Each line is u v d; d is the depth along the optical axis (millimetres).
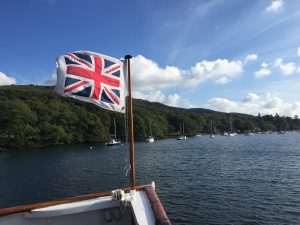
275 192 33688
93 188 39188
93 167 58250
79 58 8742
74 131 136000
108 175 48531
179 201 30516
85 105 158500
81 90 8578
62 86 8461
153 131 170500
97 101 8758
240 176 44656
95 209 8000
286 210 26781
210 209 27438
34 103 136500
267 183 38938
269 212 26297
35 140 122125
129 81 9188
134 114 159750
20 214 7691
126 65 9336
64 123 134500
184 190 35688
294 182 39188
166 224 6723
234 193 33594
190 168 54594
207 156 76062
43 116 129625
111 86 8977
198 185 38594
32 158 77688
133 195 8500
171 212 26703
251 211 26625
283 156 72438
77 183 42625
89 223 8211
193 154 82125
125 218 8391
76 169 56156
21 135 115750
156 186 38562
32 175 50781
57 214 7691
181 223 23734
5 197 35594
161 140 164000
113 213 8312
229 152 86875
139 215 7340
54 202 8031
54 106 140125
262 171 49031
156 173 49500
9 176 50469
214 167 55188
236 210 27000
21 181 45531
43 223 7867
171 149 100875
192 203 29625
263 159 66625
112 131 152875
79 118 139625
